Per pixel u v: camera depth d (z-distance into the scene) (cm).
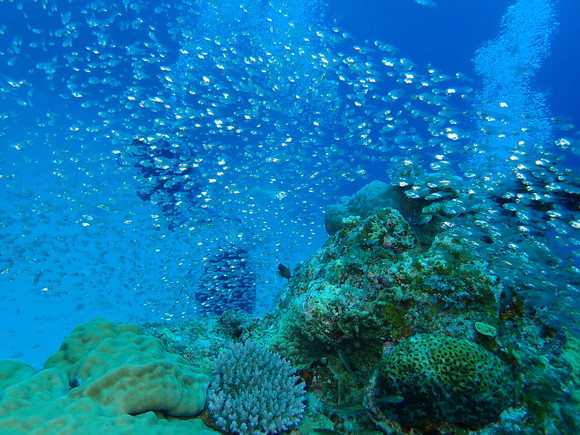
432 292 106
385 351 107
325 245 151
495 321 102
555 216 129
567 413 88
